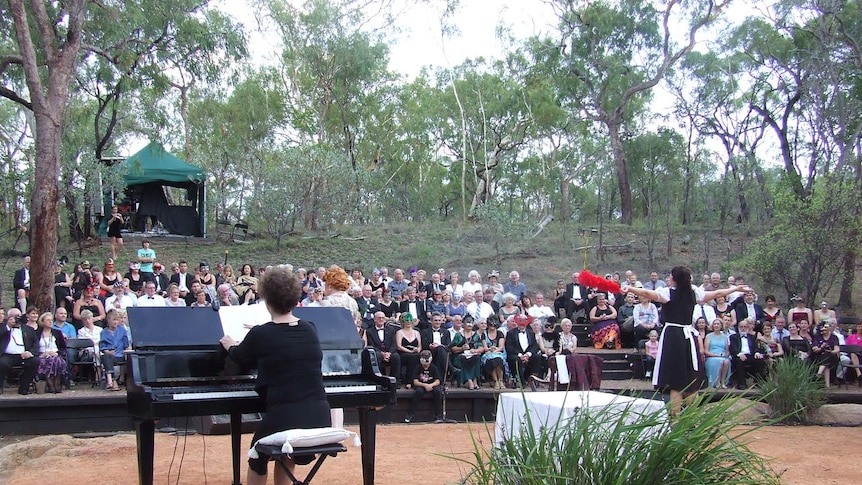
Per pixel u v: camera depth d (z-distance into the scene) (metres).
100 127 26.45
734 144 32.53
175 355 5.30
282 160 26.59
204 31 17.75
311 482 6.39
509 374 13.50
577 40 31.52
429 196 43.53
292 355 4.95
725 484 3.70
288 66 35.00
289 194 25.19
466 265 23.92
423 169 44.22
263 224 26.22
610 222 32.78
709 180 32.72
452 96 39.34
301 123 33.97
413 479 6.55
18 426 10.91
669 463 3.73
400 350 12.66
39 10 15.58
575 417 4.23
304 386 4.94
